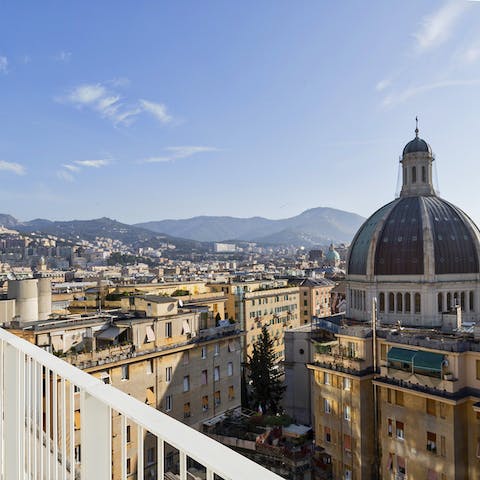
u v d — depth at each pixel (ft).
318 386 187.01
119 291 311.68
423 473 148.05
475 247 226.17
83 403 18.58
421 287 217.15
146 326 175.01
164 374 178.60
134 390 166.61
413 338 161.58
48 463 23.06
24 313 219.20
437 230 227.40
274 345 406.82
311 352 247.70
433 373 150.00
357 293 242.99
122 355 162.91
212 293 335.47
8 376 28.78
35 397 24.81
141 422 14.76
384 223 239.09
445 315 213.05
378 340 173.58
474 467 140.36
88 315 195.11
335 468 176.86
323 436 183.42
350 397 173.06
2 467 29.66
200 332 199.41
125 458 15.99
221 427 197.98
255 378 275.18
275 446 180.04
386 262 229.25
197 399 193.06
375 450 168.76
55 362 22.29
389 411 160.04
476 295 223.51
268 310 405.18
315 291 481.05
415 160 257.75
